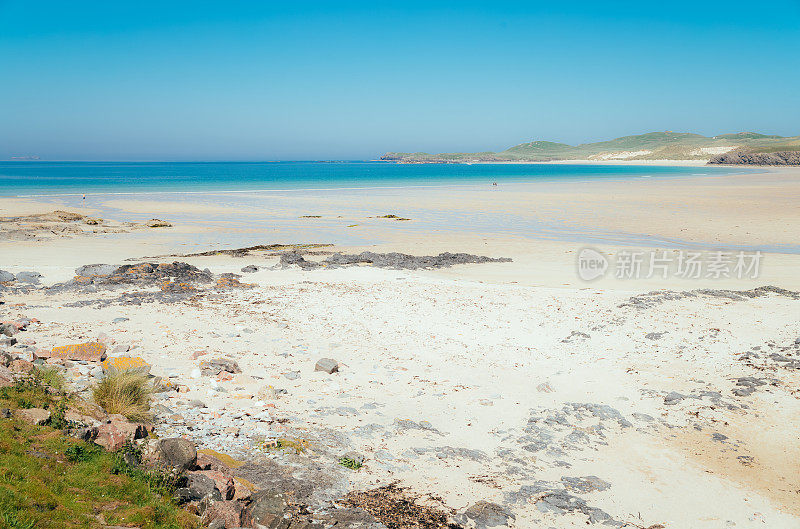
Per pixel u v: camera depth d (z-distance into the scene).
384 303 24.11
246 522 7.67
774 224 53.88
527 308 23.25
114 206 72.44
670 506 10.09
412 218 63.28
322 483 9.65
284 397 14.11
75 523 6.22
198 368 15.29
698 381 15.88
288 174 196.50
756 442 12.59
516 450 12.02
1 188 104.00
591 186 118.75
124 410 10.81
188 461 8.60
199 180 143.38
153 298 23.44
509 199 86.56
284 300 24.38
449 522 8.87
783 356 16.97
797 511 10.06
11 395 9.36
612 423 13.54
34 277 27.25
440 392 15.17
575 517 9.41
